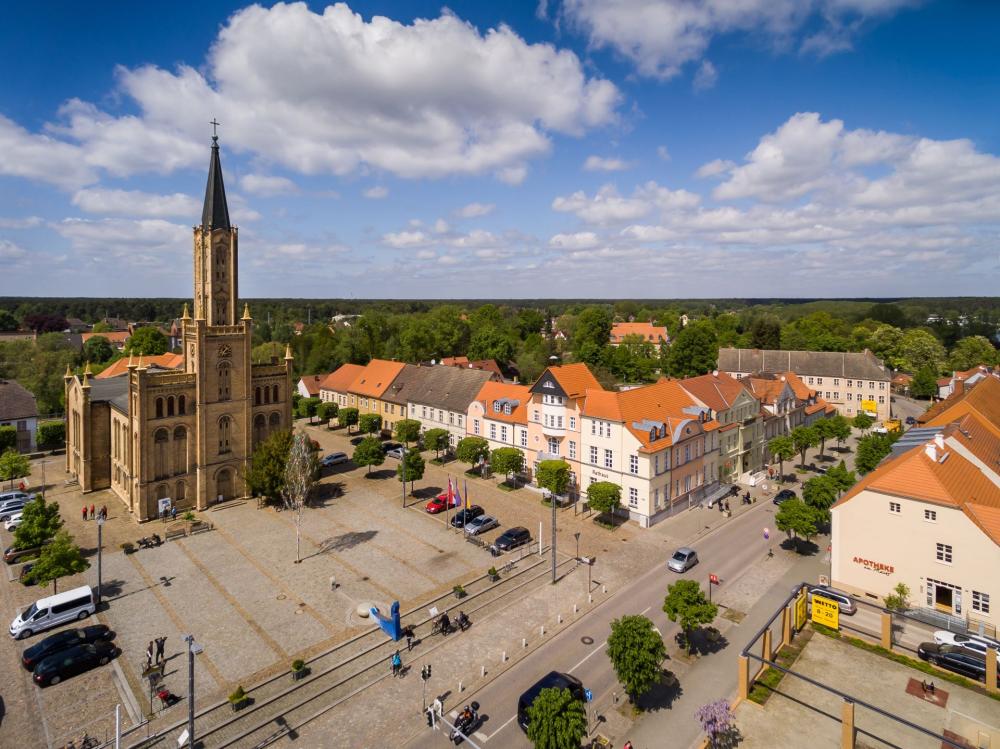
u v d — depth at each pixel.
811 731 30.81
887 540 44.84
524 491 72.38
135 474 62.19
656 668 33.16
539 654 39.19
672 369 146.00
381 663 38.25
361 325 162.88
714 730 28.33
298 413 119.12
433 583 48.72
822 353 130.25
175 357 110.00
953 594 41.81
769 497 71.81
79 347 182.62
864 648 38.28
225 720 32.88
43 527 50.19
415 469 67.88
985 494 44.94
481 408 82.06
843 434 88.00
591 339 164.75
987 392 73.88
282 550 55.12
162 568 51.41
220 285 67.56
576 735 26.64
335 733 32.06
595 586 48.44
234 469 69.00
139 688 35.69
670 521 63.09
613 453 63.94
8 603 45.03
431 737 31.70
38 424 91.06
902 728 30.88
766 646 36.31
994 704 32.50
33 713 33.47
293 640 40.59
